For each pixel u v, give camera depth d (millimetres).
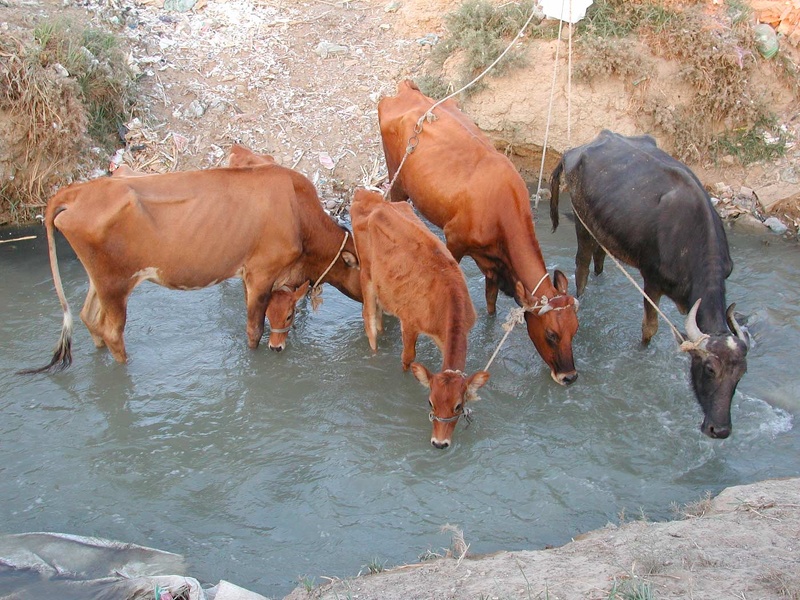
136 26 11820
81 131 9891
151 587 4777
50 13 11086
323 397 7145
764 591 3955
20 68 9695
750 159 10539
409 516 5797
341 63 11789
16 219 9773
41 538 5422
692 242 6645
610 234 7453
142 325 8047
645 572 4238
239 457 6410
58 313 8156
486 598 4113
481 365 7531
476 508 5867
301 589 4746
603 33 10914
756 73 10938
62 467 6250
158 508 5875
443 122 7895
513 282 7289
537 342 6926
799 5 11031
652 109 10555
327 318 8383
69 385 7172
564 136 10727
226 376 7395
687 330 6090
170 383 7270
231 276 7242
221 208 6867
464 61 11016
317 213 7512
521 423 6785
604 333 7973
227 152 10531
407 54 11898
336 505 5906
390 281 6840
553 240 9711
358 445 6543
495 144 10977
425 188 7785
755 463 6289
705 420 6082
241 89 11234
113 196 6480
